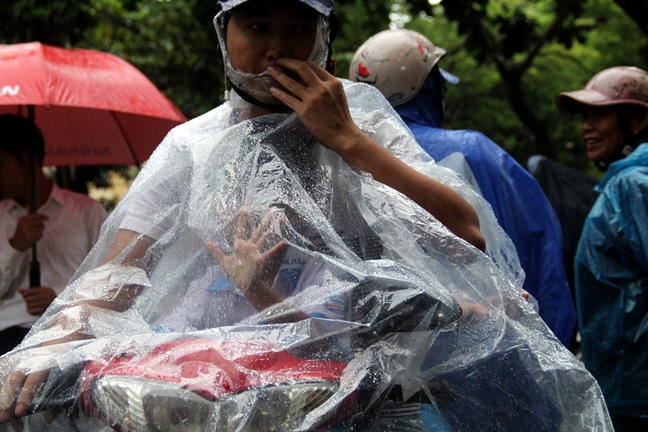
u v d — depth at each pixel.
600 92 3.38
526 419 1.57
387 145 1.83
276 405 1.35
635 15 5.35
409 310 1.48
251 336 1.45
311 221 1.56
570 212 4.27
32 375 1.51
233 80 1.79
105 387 1.39
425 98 3.08
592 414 1.58
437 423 1.53
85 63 4.10
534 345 1.59
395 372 1.46
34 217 3.45
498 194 2.79
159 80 12.40
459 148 2.82
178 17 11.59
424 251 1.62
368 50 3.01
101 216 3.73
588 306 3.05
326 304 1.49
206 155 1.65
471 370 1.57
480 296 1.60
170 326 1.57
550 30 10.34
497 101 14.99
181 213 1.62
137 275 1.61
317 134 1.68
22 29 8.12
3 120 3.62
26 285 3.56
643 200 2.86
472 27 8.24
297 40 1.76
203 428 1.33
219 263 1.54
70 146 4.67
